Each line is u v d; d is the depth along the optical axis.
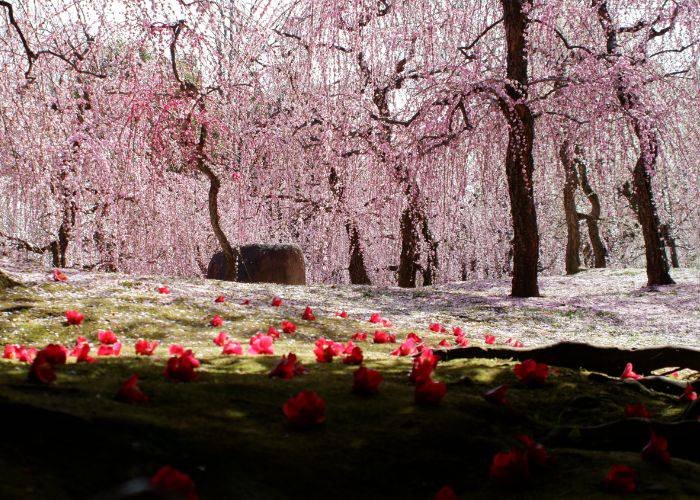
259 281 14.28
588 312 11.91
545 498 1.92
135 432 1.91
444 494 1.68
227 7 11.54
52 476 1.56
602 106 13.21
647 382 3.76
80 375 2.62
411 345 4.36
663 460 2.16
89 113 12.28
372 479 1.95
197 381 2.69
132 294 7.91
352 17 12.62
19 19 10.74
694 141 14.96
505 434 2.45
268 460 1.92
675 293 14.29
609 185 16.03
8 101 10.98
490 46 16.64
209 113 12.76
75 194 13.23
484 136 13.83
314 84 13.24
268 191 15.29
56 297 7.25
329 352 3.55
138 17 10.08
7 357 3.22
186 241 16.70
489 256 21.44
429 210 14.83
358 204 16.08
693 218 23.02
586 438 2.54
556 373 3.62
